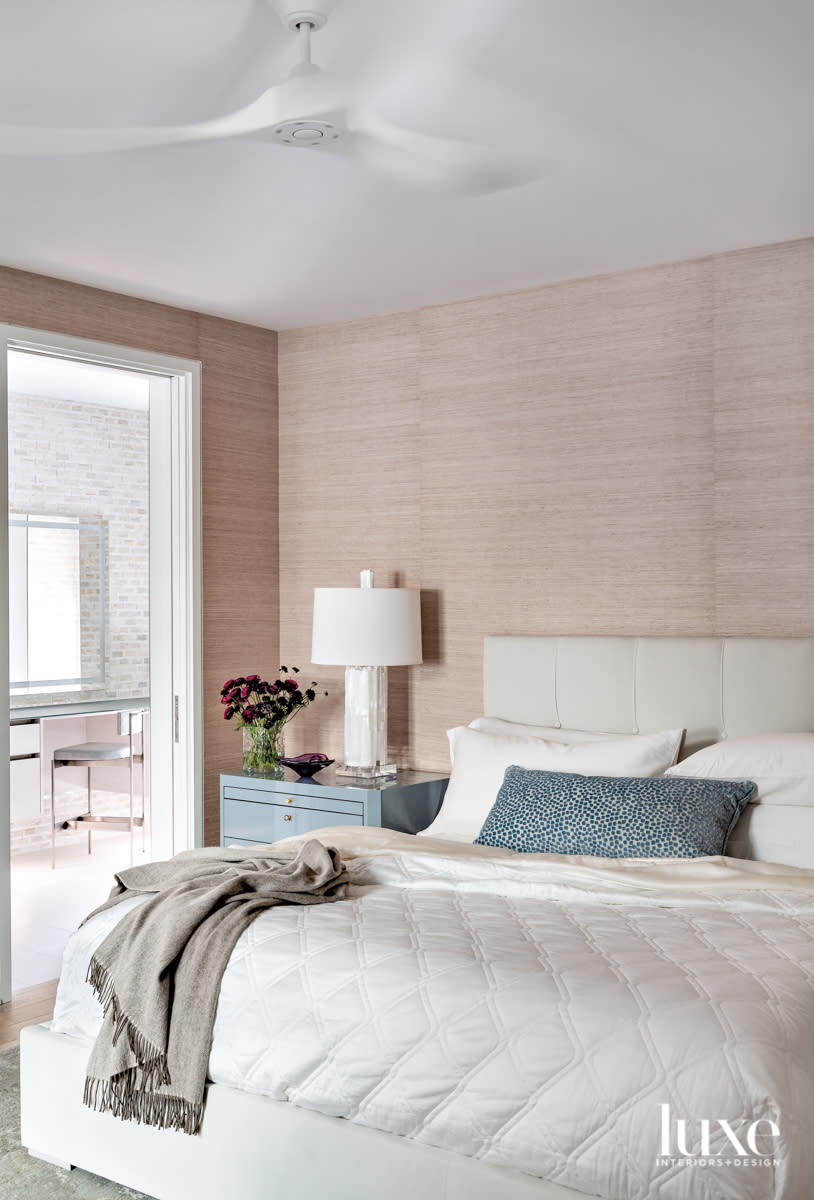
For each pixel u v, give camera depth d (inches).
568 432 170.7
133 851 255.0
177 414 188.5
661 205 136.8
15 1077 134.0
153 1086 103.3
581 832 131.9
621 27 92.5
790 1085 79.3
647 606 163.3
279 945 102.7
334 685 197.9
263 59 97.9
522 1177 84.0
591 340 168.6
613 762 147.6
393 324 190.1
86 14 89.7
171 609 189.8
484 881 119.0
